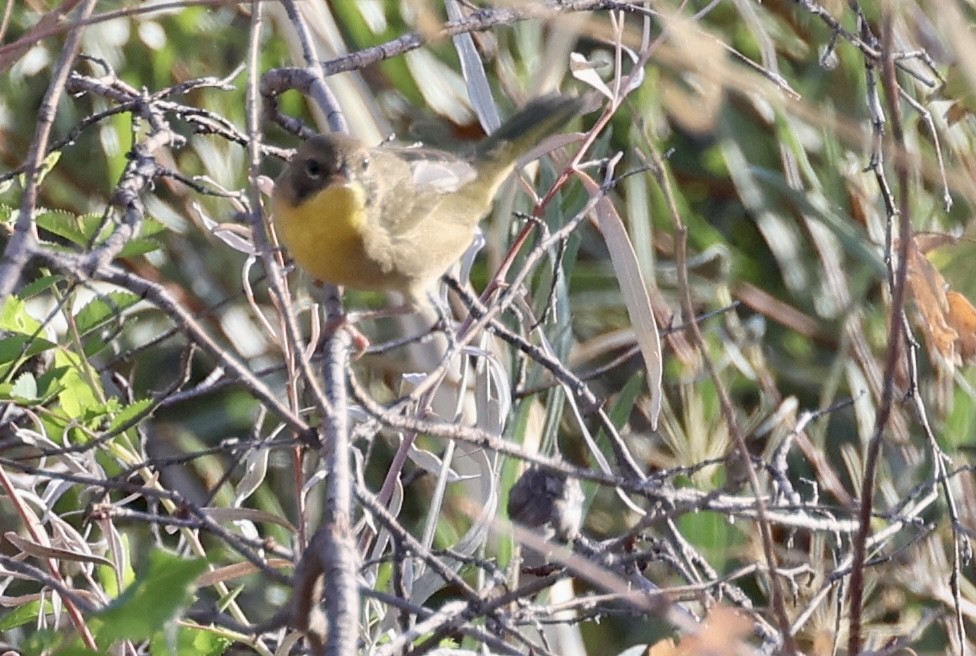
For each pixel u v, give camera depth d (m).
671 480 8.45
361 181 8.04
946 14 4.91
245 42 11.45
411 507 9.80
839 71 11.02
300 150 8.13
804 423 8.24
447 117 11.66
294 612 4.59
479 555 8.73
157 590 4.48
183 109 7.79
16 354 6.85
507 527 6.27
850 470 9.49
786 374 10.87
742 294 11.19
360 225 7.99
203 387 7.61
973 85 4.93
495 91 11.17
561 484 7.39
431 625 6.12
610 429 7.62
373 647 6.82
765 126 11.43
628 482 6.39
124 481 6.76
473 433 6.01
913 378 7.66
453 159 8.83
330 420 5.09
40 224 7.31
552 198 8.92
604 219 8.20
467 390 9.17
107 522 6.82
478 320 7.41
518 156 9.02
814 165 11.26
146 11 5.75
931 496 7.89
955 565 7.27
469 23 8.12
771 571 5.89
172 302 5.27
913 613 8.78
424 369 9.87
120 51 11.27
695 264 11.21
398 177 8.37
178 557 4.59
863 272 10.90
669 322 9.39
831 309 10.95
